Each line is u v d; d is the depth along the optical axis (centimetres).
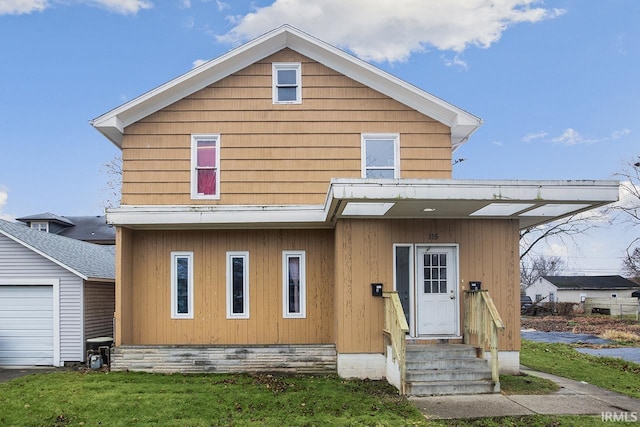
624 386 923
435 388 832
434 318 1020
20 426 669
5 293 1246
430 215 1006
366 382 934
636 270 4188
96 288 1332
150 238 1130
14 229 1341
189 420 691
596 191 824
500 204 886
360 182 812
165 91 1095
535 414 712
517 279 1030
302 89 1128
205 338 1112
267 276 1130
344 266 999
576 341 2098
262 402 776
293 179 1105
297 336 1116
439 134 1123
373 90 1130
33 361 1222
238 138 1115
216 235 1135
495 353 854
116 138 1162
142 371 1023
